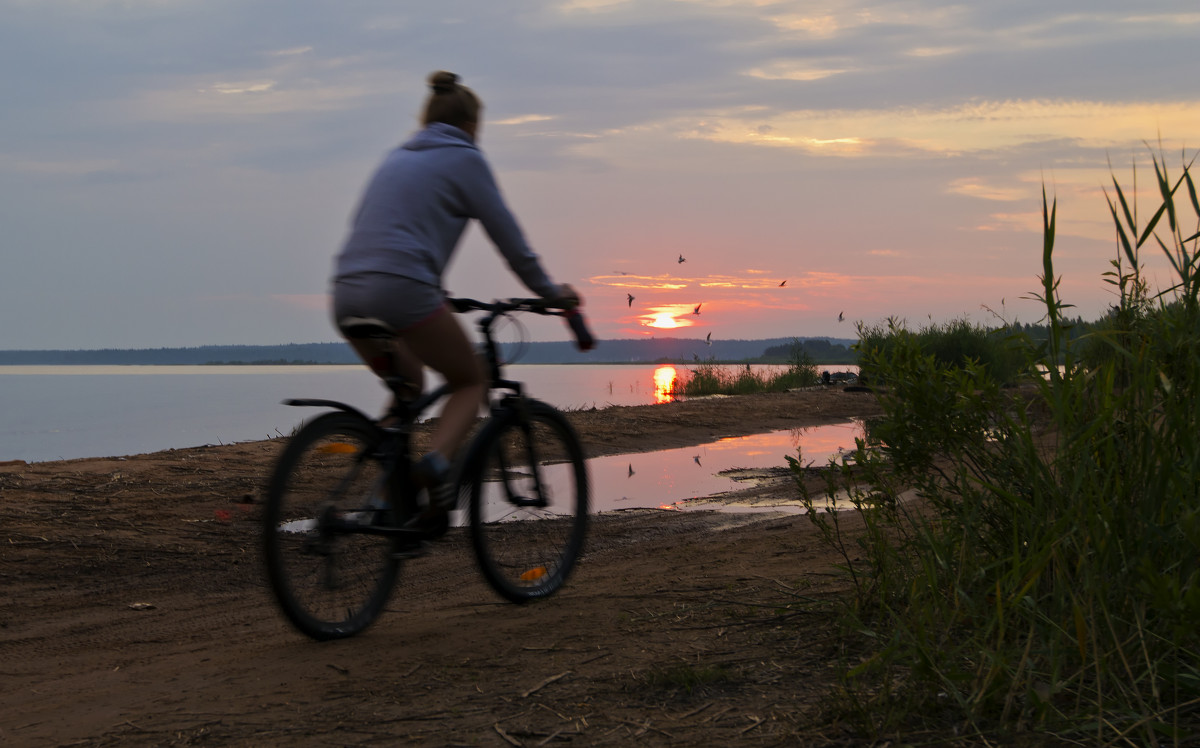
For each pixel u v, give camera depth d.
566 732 2.06
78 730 2.27
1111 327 2.50
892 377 2.92
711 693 2.26
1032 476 2.41
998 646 2.08
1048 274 2.45
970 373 2.86
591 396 24.95
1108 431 2.23
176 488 6.73
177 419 21.80
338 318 2.98
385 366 2.97
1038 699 1.89
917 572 2.82
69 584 4.48
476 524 3.48
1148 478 2.16
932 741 1.85
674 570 4.15
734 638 2.74
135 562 4.91
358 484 3.07
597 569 4.52
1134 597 2.05
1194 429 2.14
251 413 24.03
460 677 2.52
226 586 4.49
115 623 3.76
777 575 3.69
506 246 3.18
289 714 2.28
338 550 3.05
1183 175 2.32
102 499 6.21
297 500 2.92
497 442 3.61
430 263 2.99
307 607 2.99
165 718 2.31
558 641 2.87
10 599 4.18
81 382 59.88
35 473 6.92
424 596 4.02
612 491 7.75
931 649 2.19
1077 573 2.20
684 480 8.33
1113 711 1.87
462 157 3.09
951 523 2.72
